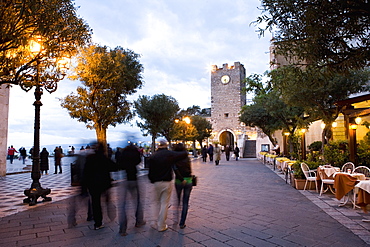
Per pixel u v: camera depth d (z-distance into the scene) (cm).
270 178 1276
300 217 570
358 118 961
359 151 1133
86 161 514
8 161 2645
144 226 514
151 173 497
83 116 1210
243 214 597
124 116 1347
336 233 464
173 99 2111
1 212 637
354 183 638
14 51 530
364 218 559
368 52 385
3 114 1491
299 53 430
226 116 4719
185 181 509
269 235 454
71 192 931
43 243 426
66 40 588
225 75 4775
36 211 647
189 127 2591
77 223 542
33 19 490
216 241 427
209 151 2677
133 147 527
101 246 412
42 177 1433
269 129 2095
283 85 560
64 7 562
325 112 1009
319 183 937
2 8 450
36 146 755
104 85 1152
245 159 3044
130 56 1380
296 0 394
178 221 543
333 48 424
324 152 1091
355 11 372
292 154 1666
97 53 1080
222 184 1077
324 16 384
